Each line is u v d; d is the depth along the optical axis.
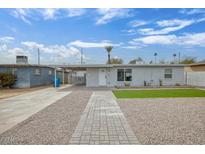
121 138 4.71
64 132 5.19
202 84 21.59
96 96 13.12
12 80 21.38
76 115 7.29
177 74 22.98
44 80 27.39
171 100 10.97
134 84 22.52
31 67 22.89
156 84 22.72
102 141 4.53
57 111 8.09
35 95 14.30
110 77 22.58
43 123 6.13
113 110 8.20
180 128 5.46
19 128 5.59
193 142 4.41
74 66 21.55
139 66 22.33
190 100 10.93
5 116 7.22
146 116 7.00
